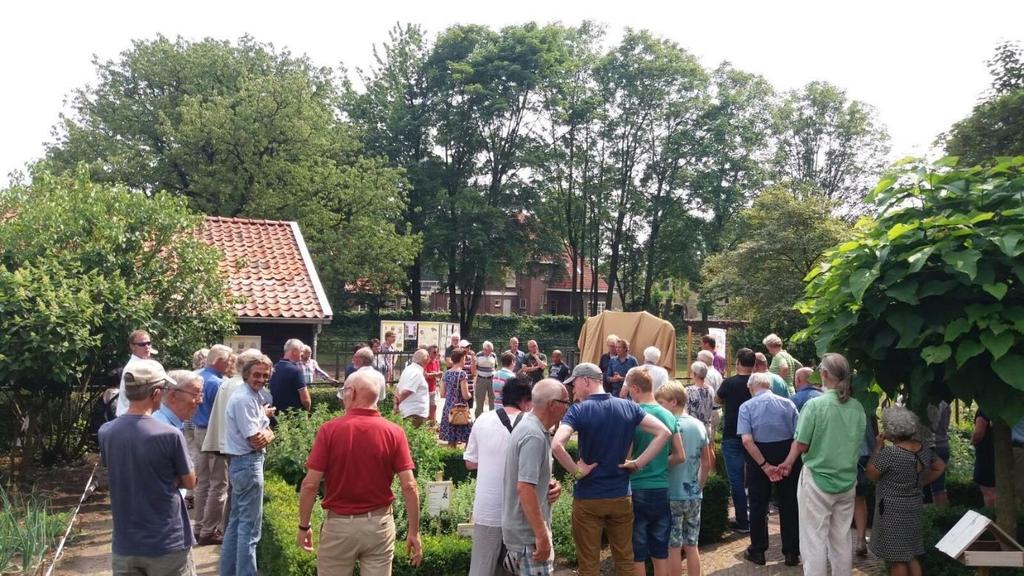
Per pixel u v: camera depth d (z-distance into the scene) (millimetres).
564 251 46062
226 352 8289
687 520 6227
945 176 6395
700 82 44312
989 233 5609
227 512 8000
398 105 41781
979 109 22453
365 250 34250
